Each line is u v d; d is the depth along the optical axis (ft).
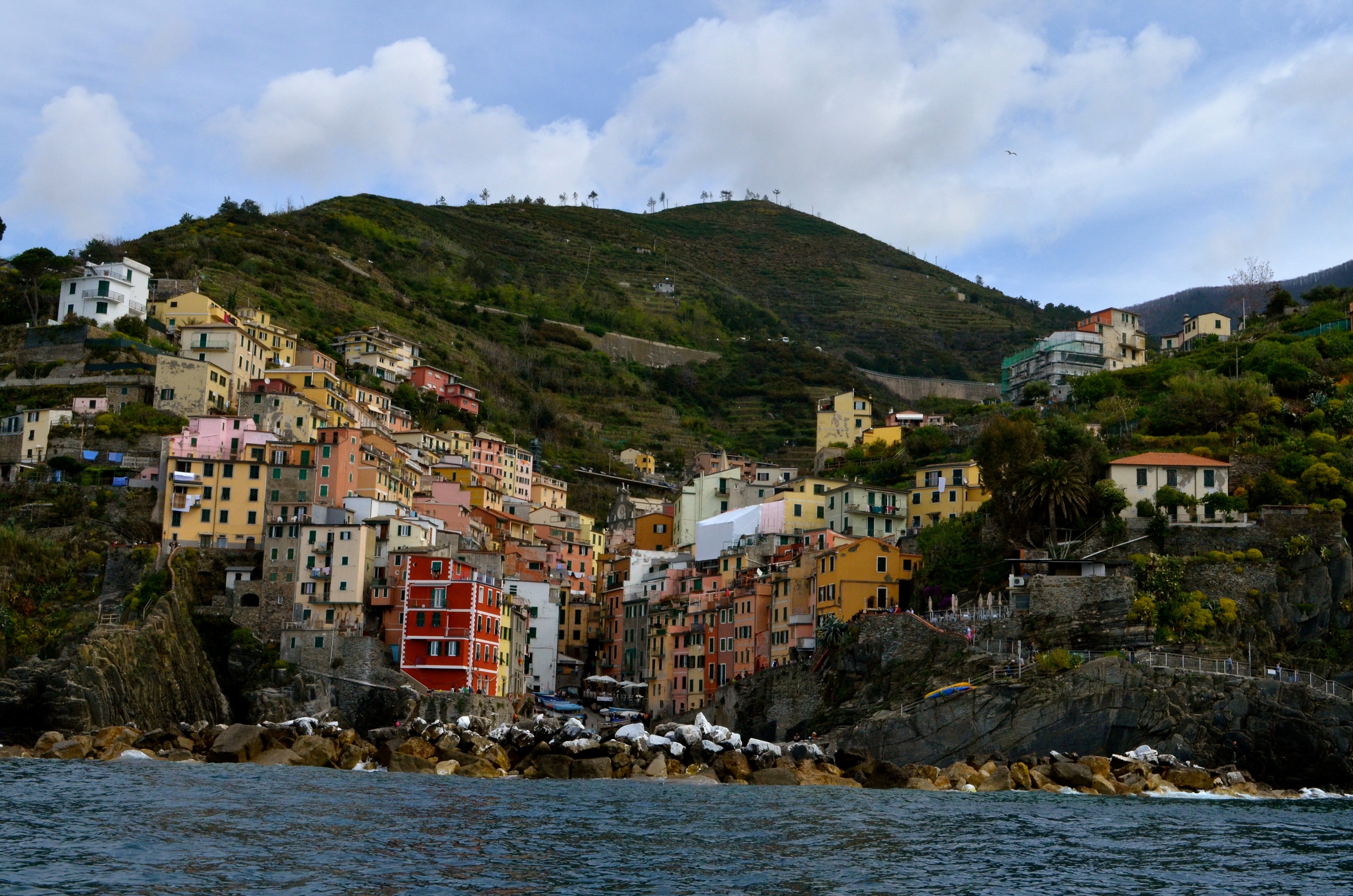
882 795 384.68
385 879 233.76
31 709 483.10
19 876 223.71
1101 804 378.12
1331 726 443.32
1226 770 435.53
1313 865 273.75
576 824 301.84
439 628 579.07
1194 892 245.65
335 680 564.30
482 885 232.32
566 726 468.34
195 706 537.65
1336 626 495.00
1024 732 445.78
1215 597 492.54
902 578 576.20
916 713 464.24
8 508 629.92
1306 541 504.02
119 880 224.12
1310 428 635.66
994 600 529.04
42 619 556.10
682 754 443.32
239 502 618.03
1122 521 536.01
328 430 634.84
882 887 243.19
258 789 340.80
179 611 559.38
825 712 518.37
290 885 225.76
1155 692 442.50
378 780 382.01
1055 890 244.63
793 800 363.97
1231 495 558.97
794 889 239.91
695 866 256.73
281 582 585.22
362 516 615.98
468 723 493.77
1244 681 449.48
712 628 649.20
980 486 648.79
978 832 308.81
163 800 312.09
